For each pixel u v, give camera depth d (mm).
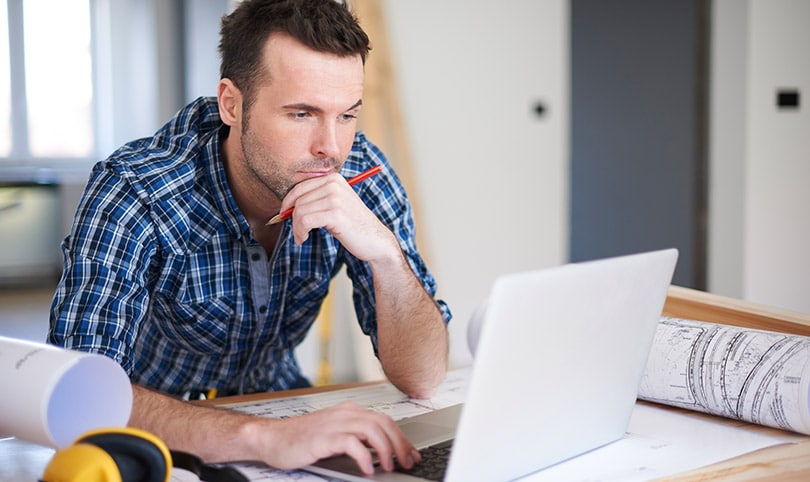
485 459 847
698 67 4574
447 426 1082
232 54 1246
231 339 1458
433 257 4043
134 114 5445
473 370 792
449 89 4020
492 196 4180
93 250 1215
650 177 4832
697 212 4664
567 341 875
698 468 955
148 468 767
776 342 1092
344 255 1487
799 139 4473
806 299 4574
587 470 947
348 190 1258
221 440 972
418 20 3912
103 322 1169
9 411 896
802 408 1033
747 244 4441
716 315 1285
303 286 1474
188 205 1323
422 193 4004
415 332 1283
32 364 899
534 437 897
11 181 5660
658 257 971
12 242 5727
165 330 1466
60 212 5812
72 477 737
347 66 1178
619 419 1034
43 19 5746
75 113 5852
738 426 1117
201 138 1383
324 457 920
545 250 4340
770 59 4383
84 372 916
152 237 1290
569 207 5055
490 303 777
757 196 4434
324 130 1204
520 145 4219
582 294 866
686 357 1145
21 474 935
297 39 1162
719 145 4523
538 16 4195
